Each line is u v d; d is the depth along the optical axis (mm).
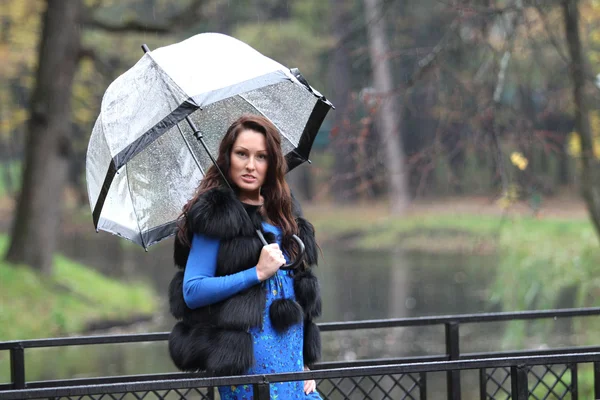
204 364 8836
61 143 51125
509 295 27578
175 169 10328
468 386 27859
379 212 105562
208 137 10461
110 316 46219
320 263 79188
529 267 27203
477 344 36719
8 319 41312
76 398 19359
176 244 9125
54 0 50688
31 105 50938
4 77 72438
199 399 25531
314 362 9562
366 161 23094
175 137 10375
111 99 9430
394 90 22750
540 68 25500
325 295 56500
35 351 37750
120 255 84062
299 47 92438
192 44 9586
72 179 108000
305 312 9227
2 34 61250
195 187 10367
